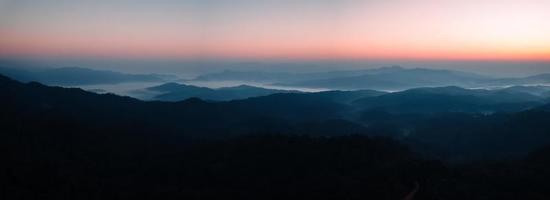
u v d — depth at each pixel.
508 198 37.62
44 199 37.09
